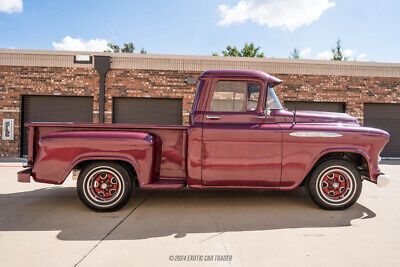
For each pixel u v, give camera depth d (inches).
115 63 427.2
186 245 103.6
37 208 152.1
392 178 255.9
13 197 177.8
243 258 93.4
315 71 438.9
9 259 91.9
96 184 143.5
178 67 432.1
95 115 425.4
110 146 137.1
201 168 142.5
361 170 153.6
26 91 420.8
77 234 114.2
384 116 454.6
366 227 123.1
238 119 147.3
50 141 137.3
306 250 99.6
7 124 418.0
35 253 96.4
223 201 168.2
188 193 189.9
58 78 422.9
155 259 92.2
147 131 147.9
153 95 431.2
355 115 442.9
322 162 146.6
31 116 430.3
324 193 147.1
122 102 438.0
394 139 454.3
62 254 95.6
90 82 425.4
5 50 416.8
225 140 141.8
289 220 132.6
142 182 138.1
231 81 150.9
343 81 441.7
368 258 93.4
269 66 435.2
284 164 142.3
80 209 150.2
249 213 143.8
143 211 146.8
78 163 145.3
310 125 146.8
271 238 110.7
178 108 442.6
